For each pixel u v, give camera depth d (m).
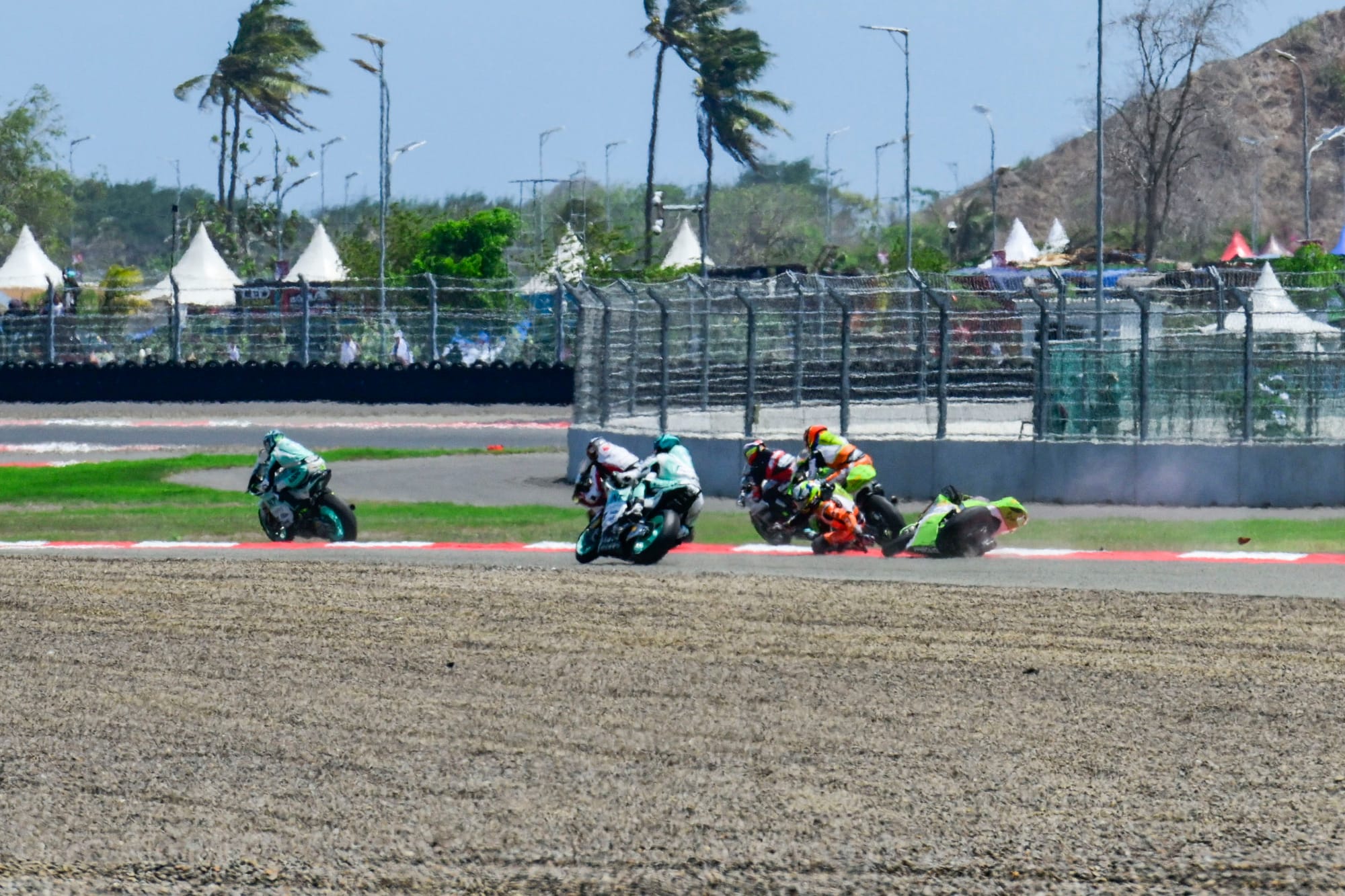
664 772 27.92
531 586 48.16
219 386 158.25
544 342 161.38
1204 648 37.75
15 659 38.06
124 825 25.28
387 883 22.67
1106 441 79.12
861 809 25.70
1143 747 29.25
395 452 109.69
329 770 28.27
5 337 165.88
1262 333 77.75
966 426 89.12
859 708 32.34
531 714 32.09
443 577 50.47
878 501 58.47
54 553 59.84
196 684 35.12
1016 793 26.50
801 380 88.00
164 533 67.62
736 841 24.22
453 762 28.69
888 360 85.69
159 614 43.84
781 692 33.75
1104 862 23.22
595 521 54.69
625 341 93.31
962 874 22.78
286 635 40.66
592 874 22.89
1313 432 77.44
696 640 39.34
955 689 33.91
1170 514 72.81
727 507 78.50
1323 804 25.81
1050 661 36.56
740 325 88.56
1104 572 50.78
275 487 63.69
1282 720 31.08
